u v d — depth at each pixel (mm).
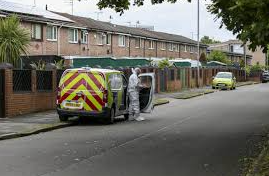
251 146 12328
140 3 16641
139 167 9492
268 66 93500
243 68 77000
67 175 8633
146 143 12727
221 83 47281
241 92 42438
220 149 11836
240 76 74438
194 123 17984
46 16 37750
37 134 14617
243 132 15250
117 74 18547
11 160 10016
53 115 19406
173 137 13984
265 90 46188
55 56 30641
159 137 13961
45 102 21250
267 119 19594
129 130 15664
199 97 35250
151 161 10156
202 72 54812
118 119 19656
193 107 26047
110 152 11219
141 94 19797
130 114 19641
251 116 20891
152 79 19906
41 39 36406
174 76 43844
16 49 24406
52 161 9961
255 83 68812
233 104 28250
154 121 18766
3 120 17391
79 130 15688
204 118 19984
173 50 65125
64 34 40094
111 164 9758
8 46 24234
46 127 15492
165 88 41156
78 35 42375
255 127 16688
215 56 76312
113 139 13422
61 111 17281
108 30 47469
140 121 18781
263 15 8297
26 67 20875
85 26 43062
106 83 17234
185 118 19984
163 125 17266
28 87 19938
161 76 40125
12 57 24328
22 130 14656
